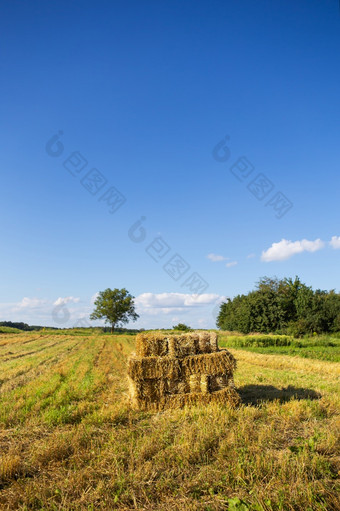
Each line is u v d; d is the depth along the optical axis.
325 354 24.17
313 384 13.15
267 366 19.34
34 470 5.97
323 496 4.86
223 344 35.72
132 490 5.08
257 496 4.79
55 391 12.58
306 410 8.77
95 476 5.59
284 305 52.81
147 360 9.42
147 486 5.30
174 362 9.50
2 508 4.80
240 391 12.05
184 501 4.85
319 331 47.25
